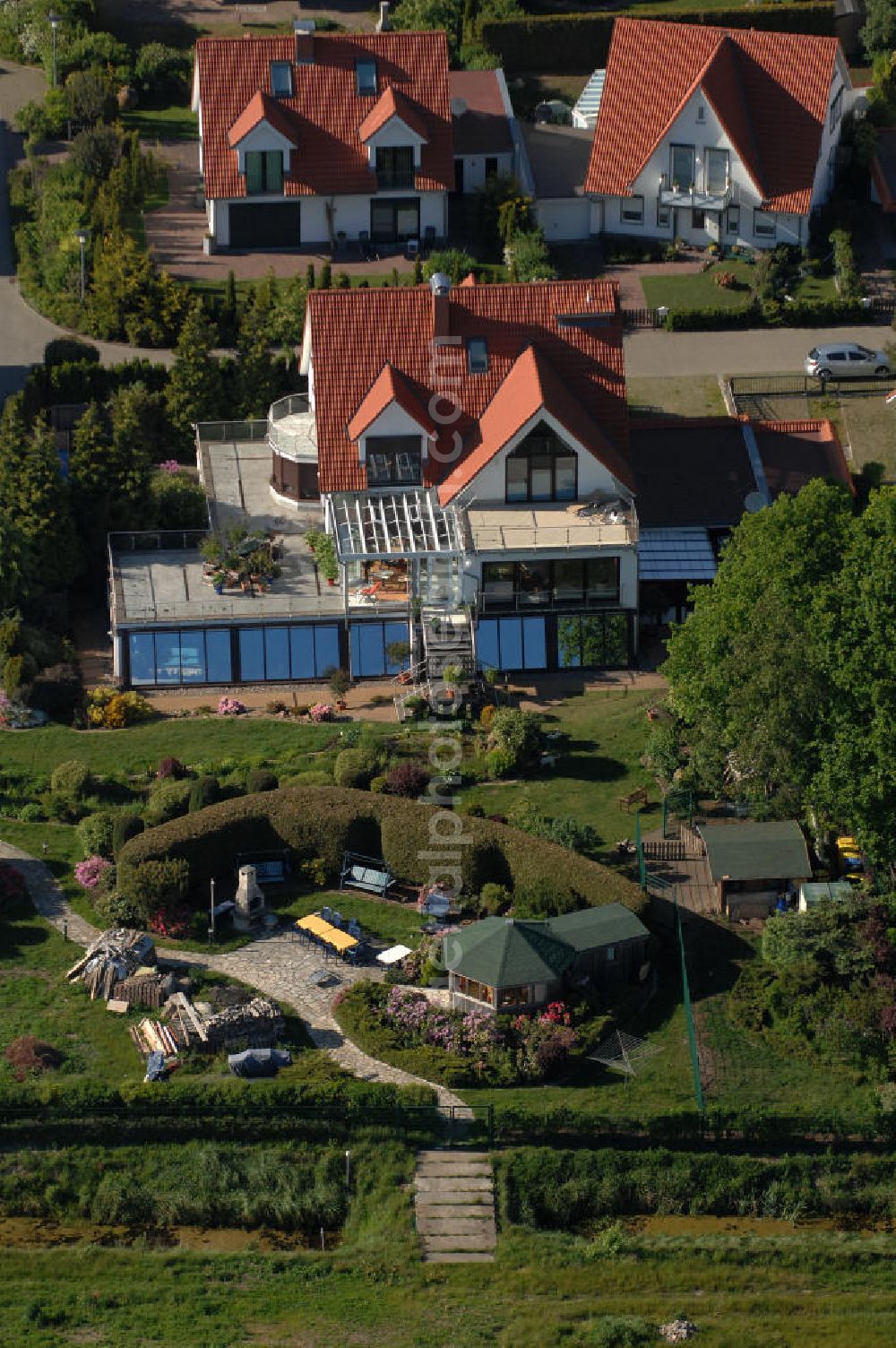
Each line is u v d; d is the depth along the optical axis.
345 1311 145.38
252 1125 155.75
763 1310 146.12
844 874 175.38
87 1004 165.25
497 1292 146.62
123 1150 155.38
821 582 175.25
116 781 187.12
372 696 199.38
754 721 171.00
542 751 189.50
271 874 177.12
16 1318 145.00
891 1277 149.00
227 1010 162.25
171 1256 149.88
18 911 174.00
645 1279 147.88
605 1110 157.00
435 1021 162.62
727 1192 153.88
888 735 163.88
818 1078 160.25
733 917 173.12
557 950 163.88
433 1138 155.50
